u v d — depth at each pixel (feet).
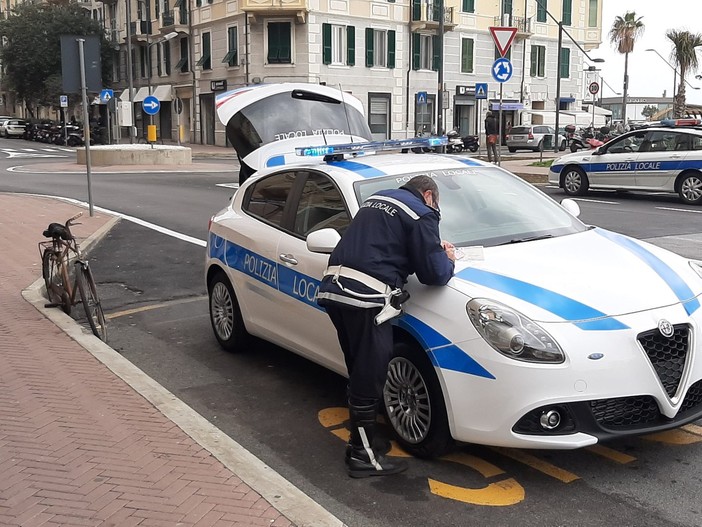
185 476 12.89
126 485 12.59
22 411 15.87
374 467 13.92
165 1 158.51
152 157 92.02
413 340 14.23
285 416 17.08
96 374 18.17
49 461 13.51
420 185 14.12
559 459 14.46
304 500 12.05
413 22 140.97
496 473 13.96
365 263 13.42
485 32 154.30
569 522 12.19
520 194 18.31
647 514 12.40
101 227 42.45
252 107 39.70
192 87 151.53
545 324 12.89
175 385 19.17
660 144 53.57
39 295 25.95
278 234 18.54
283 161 36.70
